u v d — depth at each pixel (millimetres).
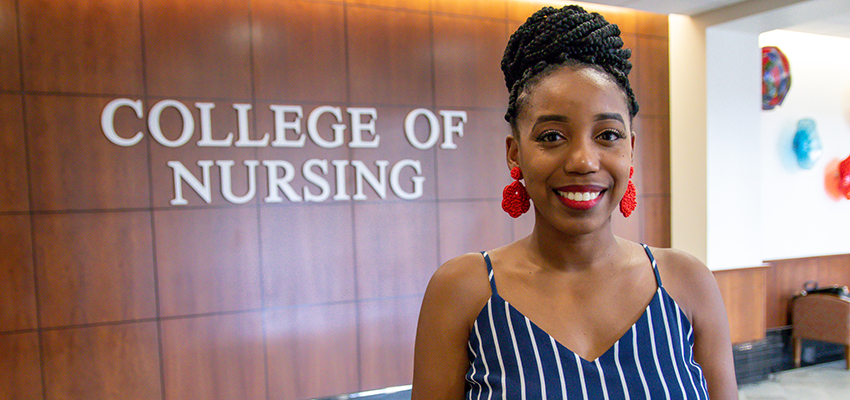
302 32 3982
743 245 4938
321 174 4062
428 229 4359
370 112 4156
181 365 3783
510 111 944
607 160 849
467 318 984
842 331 4801
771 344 5125
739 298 4707
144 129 3656
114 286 3637
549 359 898
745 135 4938
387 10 4191
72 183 3537
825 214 5875
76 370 3580
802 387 4738
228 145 3830
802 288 5434
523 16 4594
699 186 4844
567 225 864
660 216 5105
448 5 4367
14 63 3404
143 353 3707
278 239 3973
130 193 3645
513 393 888
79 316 3578
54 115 3486
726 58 4824
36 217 3480
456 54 4402
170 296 3750
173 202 3713
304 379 4066
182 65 3719
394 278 4277
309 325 4066
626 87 903
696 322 986
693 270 1000
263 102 3902
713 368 982
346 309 4156
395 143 4246
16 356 3471
